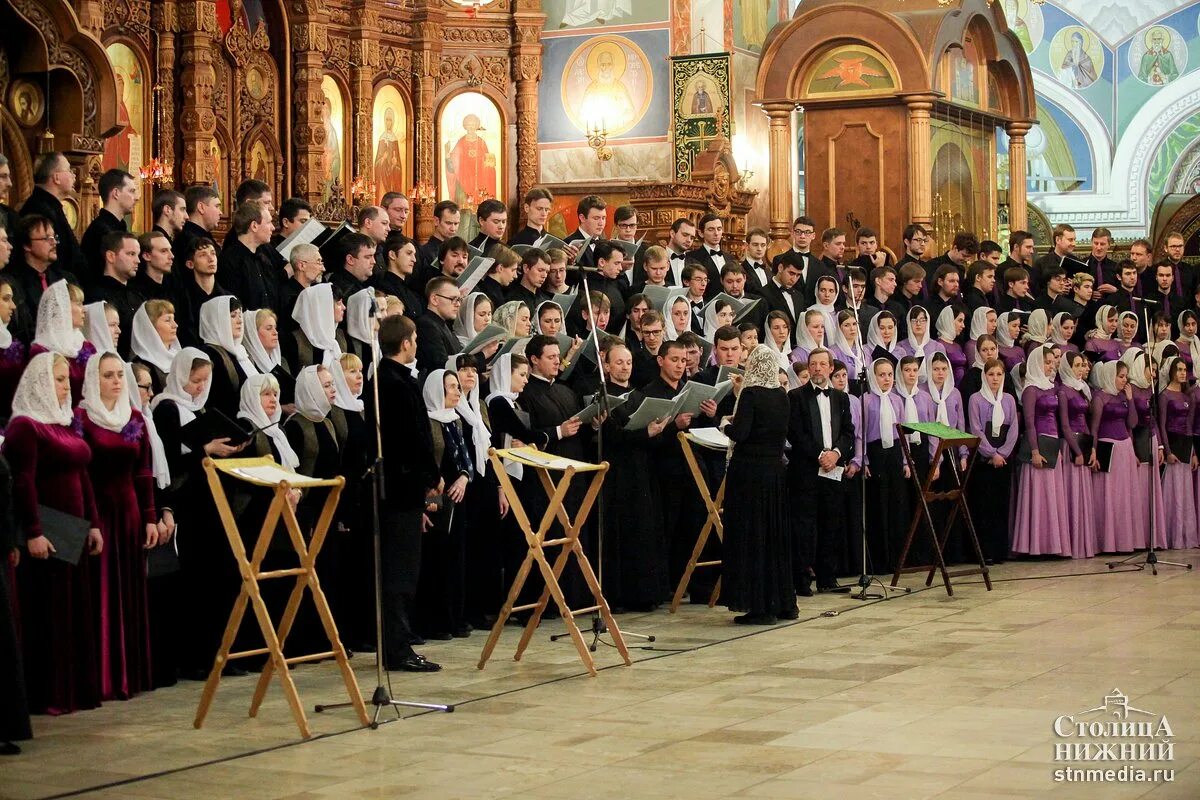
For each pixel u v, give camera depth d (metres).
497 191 23.64
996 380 13.70
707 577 11.77
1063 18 31.92
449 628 10.02
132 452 8.20
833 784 6.21
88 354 8.25
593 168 23.64
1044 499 13.96
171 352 8.90
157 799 6.09
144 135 18.27
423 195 22.53
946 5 19.20
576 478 10.71
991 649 9.40
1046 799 5.96
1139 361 14.57
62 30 11.37
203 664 8.80
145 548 8.32
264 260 10.01
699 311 12.61
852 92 19.05
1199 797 5.99
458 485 9.77
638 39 23.44
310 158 20.61
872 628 10.29
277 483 7.40
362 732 7.28
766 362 10.53
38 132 11.44
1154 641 9.62
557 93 23.80
